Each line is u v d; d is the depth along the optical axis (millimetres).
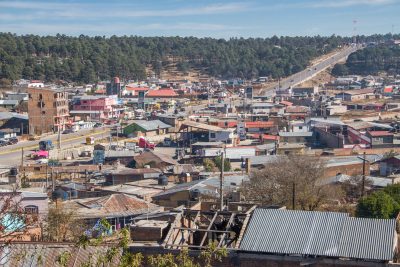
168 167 87188
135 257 17359
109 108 173125
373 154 97062
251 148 102500
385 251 27938
